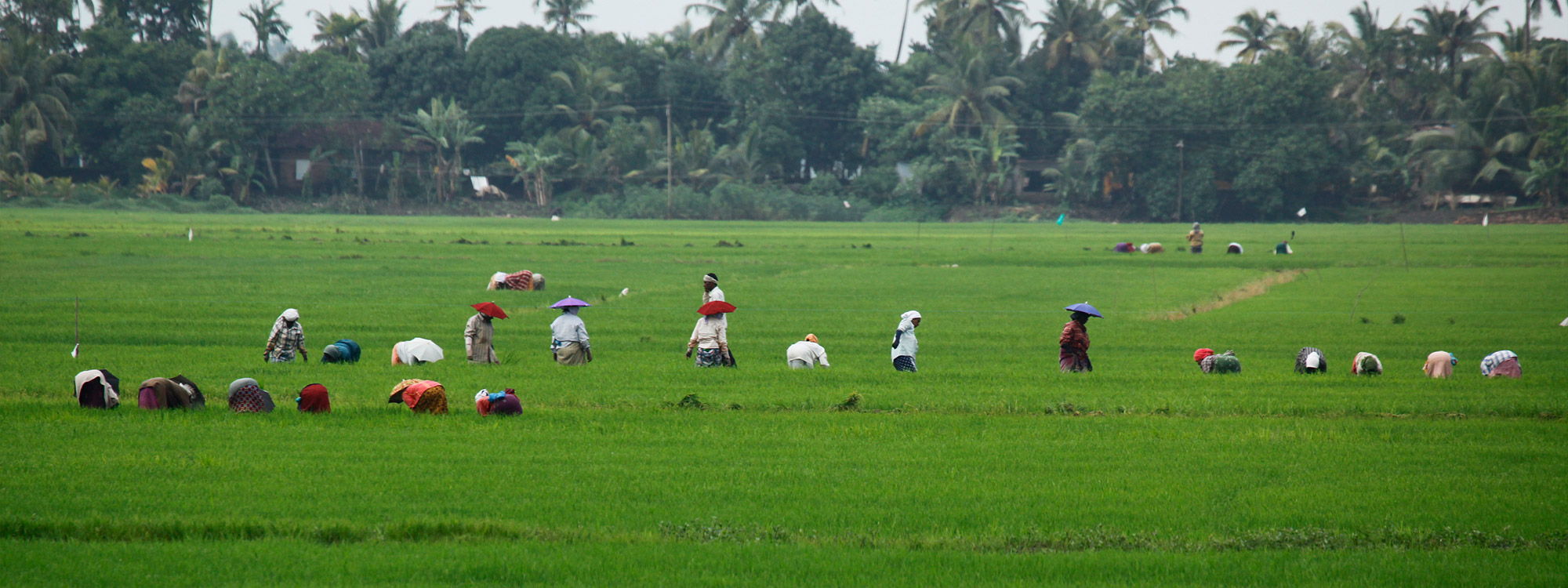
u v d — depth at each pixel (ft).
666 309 410.93
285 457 148.56
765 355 291.79
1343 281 566.77
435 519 119.55
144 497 126.82
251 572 102.99
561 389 211.61
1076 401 203.21
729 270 603.67
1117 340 335.88
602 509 126.31
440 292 459.73
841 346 319.06
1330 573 106.32
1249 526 121.90
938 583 102.89
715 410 194.80
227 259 615.16
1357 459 154.30
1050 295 487.61
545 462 149.28
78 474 136.87
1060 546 115.85
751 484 138.92
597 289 490.49
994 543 115.75
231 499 127.13
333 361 257.75
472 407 192.65
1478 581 104.22
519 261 634.84
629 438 165.78
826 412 194.90
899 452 158.71
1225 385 227.20
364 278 524.93
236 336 313.12
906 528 120.78
